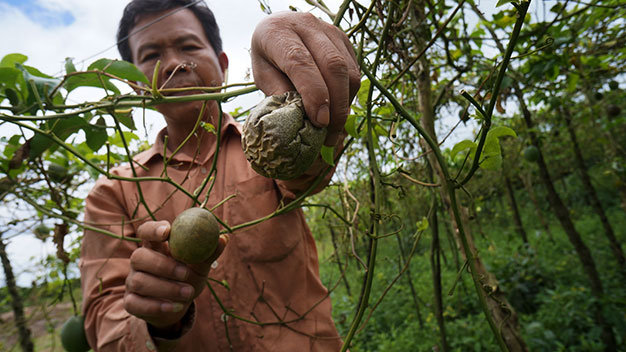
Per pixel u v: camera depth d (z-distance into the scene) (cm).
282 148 68
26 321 187
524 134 382
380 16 115
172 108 124
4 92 89
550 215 822
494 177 577
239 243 129
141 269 88
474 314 426
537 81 263
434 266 233
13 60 104
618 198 784
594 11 232
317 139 69
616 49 264
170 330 100
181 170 136
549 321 361
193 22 128
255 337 126
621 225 649
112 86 96
